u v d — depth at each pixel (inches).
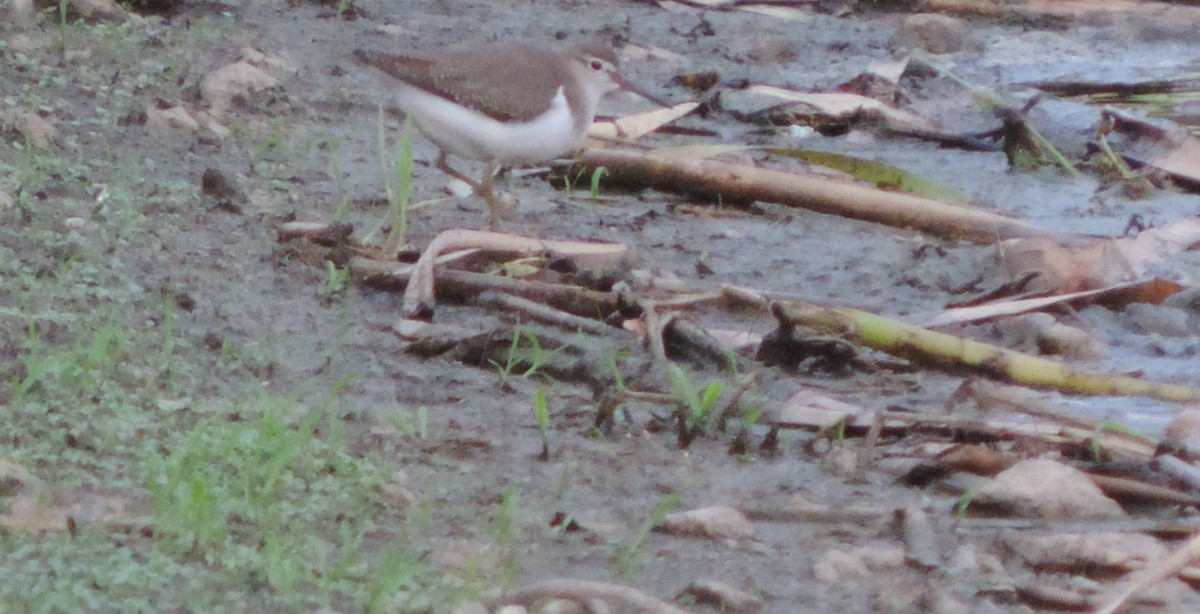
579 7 901.2
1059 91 802.8
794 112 723.4
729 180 595.5
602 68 554.6
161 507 303.0
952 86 797.2
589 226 560.4
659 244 549.3
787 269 531.5
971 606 307.0
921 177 616.4
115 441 341.7
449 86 522.9
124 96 605.9
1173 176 661.9
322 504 326.3
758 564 320.8
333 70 706.2
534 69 531.5
